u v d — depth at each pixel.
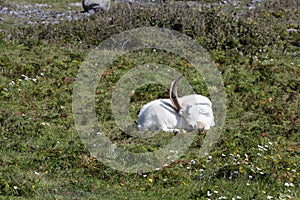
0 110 50.38
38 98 54.78
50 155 40.88
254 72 65.31
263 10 91.88
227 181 38.25
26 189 35.22
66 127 48.19
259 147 43.50
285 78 64.19
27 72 61.12
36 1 106.88
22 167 39.19
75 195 35.47
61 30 77.94
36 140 44.62
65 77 61.12
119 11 87.62
